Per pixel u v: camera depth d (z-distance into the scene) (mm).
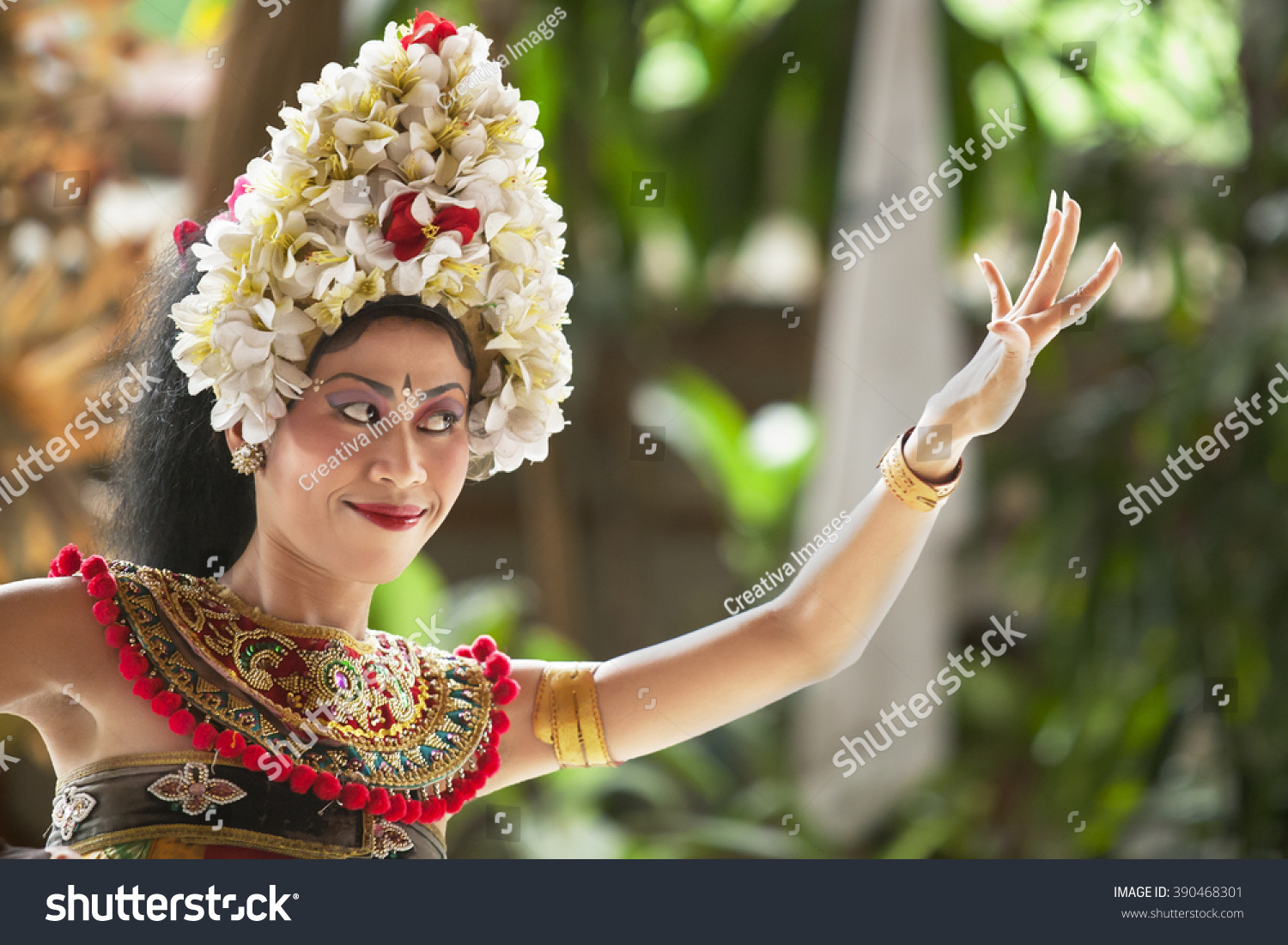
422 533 2045
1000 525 6898
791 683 2305
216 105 4000
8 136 4684
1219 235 5711
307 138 1989
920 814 5922
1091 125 6551
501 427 2146
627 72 6184
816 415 6613
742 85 6125
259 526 2055
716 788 6359
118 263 4566
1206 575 5469
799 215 6348
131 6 4969
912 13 5867
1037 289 2178
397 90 2018
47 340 4496
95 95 4867
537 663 2334
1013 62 6156
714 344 7926
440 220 1989
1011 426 6773
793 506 6656
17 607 1892
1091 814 5695
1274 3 5598
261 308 1936
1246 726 5363
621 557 7656
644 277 7078
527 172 2133
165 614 1944
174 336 2123
